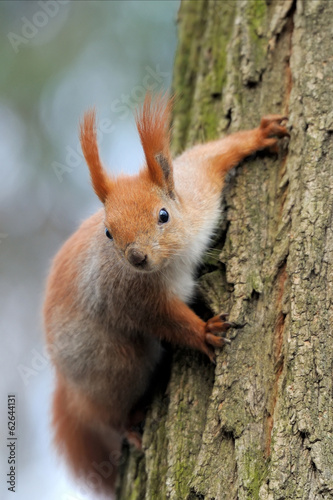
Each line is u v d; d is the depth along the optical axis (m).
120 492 9.81
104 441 12.32
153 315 9.54
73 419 12.20
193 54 12.20
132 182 9.34
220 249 9.30
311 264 7.75
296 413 6.89
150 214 8.83
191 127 11.42
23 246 17.09
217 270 9.02
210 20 12.06
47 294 11.24
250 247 8.64
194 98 11.65
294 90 9.41
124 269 9.49
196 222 9.55
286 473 6.58
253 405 7.40
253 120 10.16
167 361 9.95
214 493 6.97
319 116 8.84
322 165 8.45
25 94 16.08
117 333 10.24
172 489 7.53
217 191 9.95
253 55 10.48
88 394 11.12
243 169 9.76
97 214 10.99
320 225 7.98
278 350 7.65
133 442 10.08
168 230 9.00
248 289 8.23
